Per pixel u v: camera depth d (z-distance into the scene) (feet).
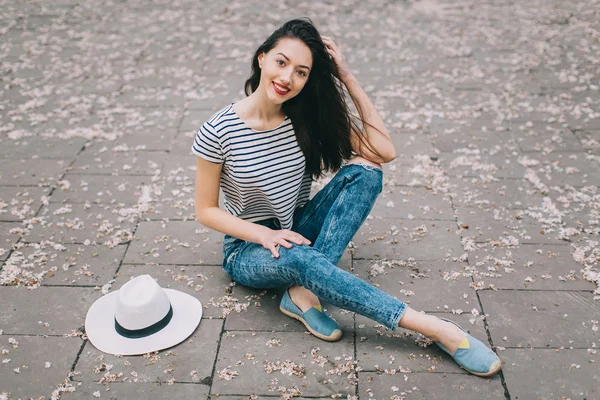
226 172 8.51
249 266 8.70
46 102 15.76
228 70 17.56
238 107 8.20
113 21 21.53
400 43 19.44
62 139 14.01
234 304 9.21
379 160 8.81
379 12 22.21
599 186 12.12
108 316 8.87
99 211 11.48
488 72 17.40
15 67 17.80
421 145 13.73
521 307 9.11
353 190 8.59
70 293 9.46
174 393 7.77
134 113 15.19
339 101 8.45
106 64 18.04
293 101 8.43
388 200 11.76
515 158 13.17
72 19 21.72
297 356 8.30
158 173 12.70
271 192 8.46
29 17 21.86
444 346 8.11
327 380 7.93
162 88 16.56
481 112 15.17
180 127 14.53
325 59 7.98
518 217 11.21
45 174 12.66
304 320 8.71
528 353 8.31
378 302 7.92
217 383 7.90
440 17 21.74
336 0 23.39
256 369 8.11
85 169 12.85
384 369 8.08
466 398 7.68
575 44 19.21
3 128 14.42
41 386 7.89
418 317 8.03
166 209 11.51
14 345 8.49
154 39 19.92
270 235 8.28
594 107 15.26
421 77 17.11
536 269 9.88
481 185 12.22
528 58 18.25
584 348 8.39
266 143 8.30
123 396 7.73
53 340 8.59
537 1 23.24
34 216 11.33
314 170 9.11
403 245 10.48
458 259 10.11
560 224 11.00
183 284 9.62
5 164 13.00
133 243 10.59
